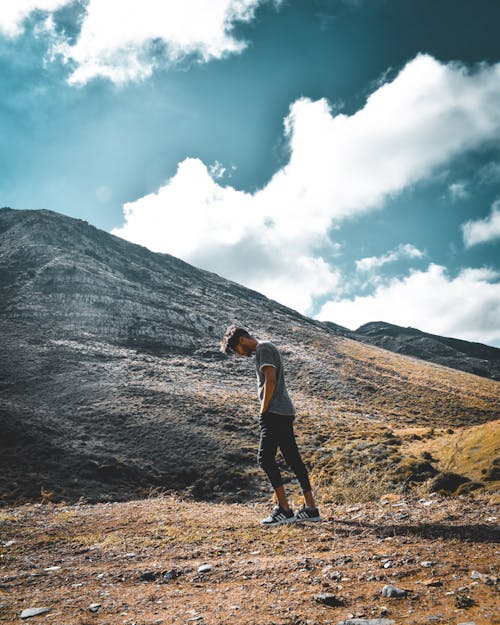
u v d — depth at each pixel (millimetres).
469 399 77750
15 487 19938
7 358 54906
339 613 2182
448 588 2307
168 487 24453
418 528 3637
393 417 59344
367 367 95812
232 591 2766
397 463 8117
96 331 77688
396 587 2377
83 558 4266
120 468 25375
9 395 43250
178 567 3492
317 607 2289
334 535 3879
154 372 60469
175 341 82688
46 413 37719
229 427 37031
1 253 109625
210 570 3309
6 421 30781
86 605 2803
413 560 2811
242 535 4449
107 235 155375
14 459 25125
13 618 2680
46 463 24953
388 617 2066
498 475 5297
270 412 4363
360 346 131875
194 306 111688
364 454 15484
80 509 7781
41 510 7867
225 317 111125
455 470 6180
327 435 33844
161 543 4559
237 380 67312
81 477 23422
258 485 23641
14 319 74312
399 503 4984
